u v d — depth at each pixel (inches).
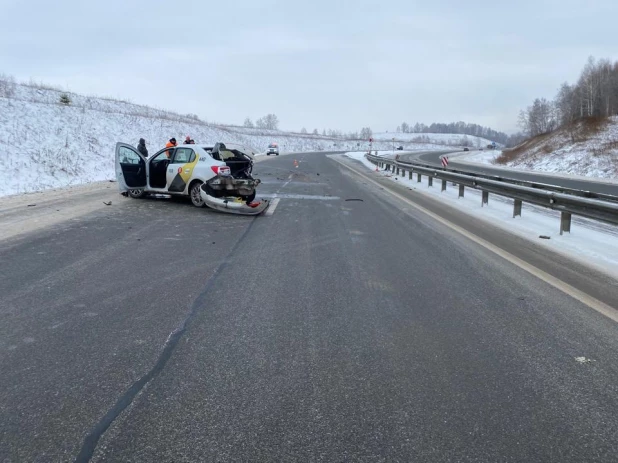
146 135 1563.7
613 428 122.0
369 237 362.9
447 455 110.7
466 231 395.2
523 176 1267.2
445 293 229.9
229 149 500.7
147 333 176.1
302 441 115.0
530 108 3909.9
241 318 192.9
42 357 155.1
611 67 2797.7
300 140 4539.9
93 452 109.7
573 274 266.4
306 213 475.8
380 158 1320.1
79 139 1114.1
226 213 458.3
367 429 120.1
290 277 252.1
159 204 500.7
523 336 179.8
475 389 140.3
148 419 122.9
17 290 219.5
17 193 615.5
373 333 180.5
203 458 108.5
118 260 276.7
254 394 135.7
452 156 3154.5
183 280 241.9
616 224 324.5
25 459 106.8
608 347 171.0
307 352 163.2
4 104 1108.5
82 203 494.6
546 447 113.9
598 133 1918.1
